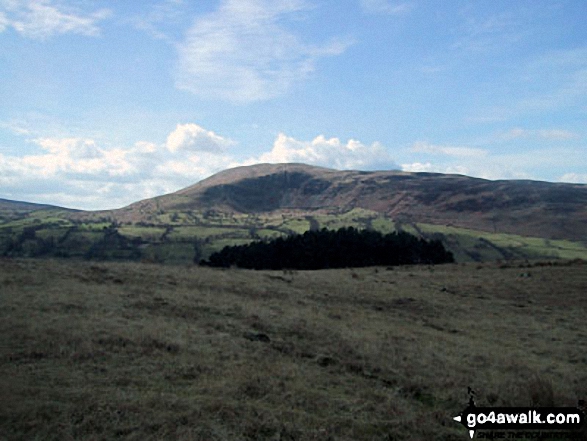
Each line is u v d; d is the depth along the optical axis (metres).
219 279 27.17
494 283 33.88
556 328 21.47
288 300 23.50
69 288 19.02
